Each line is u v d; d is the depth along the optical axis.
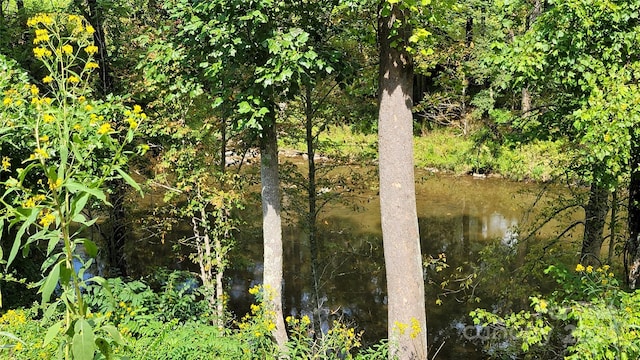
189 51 6.55
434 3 5.24
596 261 8.23
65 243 2.21
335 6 6.47
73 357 2.22
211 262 8.44
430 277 11.30
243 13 5.73
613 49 5.14
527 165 16.95
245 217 10.98
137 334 5.17
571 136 6.95
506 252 9.02
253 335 5.05
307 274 11.59
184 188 7.91
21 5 10.36
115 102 7.73
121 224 9.80
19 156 6.25
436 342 9.08
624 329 3.85
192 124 8.17
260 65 6.36
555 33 5.35
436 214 15.02
